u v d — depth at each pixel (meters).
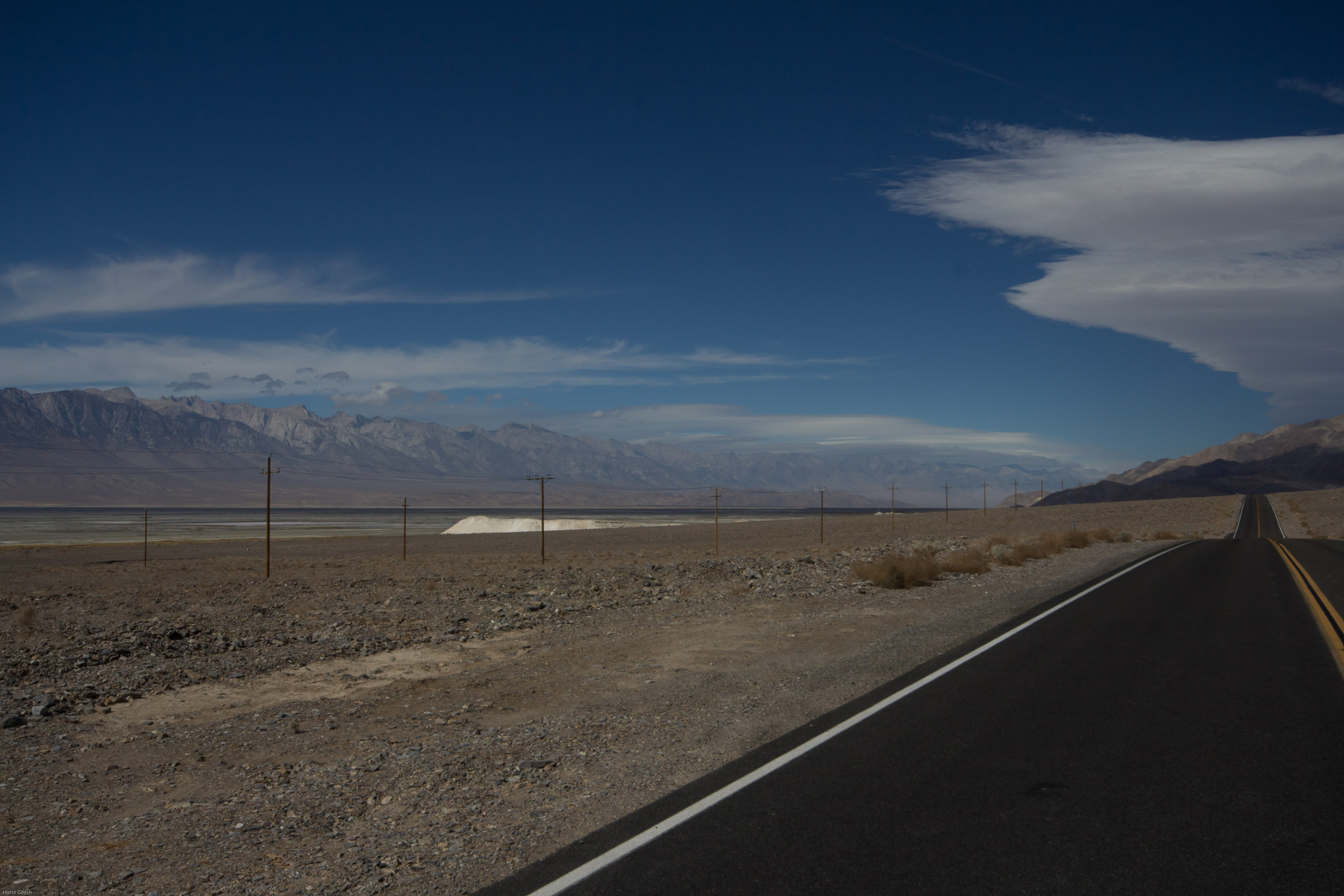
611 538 87.25
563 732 8.84
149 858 5.86
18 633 18.98
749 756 7.56
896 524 102.50
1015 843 5.54
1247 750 7.53
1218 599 19.39
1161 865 5.18
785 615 18.30
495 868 5.40
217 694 12.45
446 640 16.98
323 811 6.72
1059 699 9.61
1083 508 129.12
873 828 5.82
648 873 5.19
